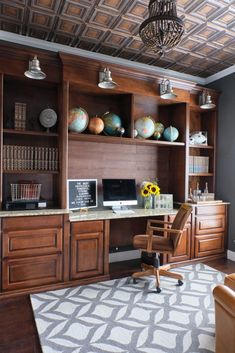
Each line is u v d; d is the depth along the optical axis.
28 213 2.61
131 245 3.70
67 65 2.87
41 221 2.67
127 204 3.49
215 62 3.71
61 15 2.64
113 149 3.59
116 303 2.46
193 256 3.58
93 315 2.25
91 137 3.08
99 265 2.96
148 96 3.37
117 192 3.46
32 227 2.63
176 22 1.66
